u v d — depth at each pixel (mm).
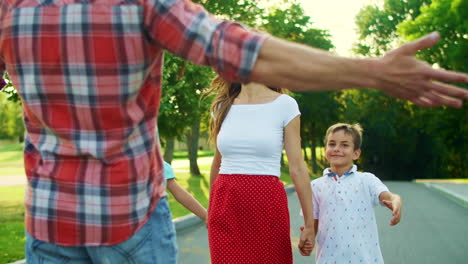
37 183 1638
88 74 1521
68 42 1520
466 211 14805
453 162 57219
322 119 50750
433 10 38219
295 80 1391
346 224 4078
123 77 1526
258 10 23156
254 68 1399
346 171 4195
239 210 3279
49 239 1631
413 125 52469
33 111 1599
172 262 1812
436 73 1316
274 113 3326
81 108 1546
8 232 8391
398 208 3812
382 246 8594
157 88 1658
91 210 1589
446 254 7957
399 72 1335
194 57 1469
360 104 54562
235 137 3297
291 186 22641
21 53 1570
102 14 1501
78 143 1571
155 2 1482
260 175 3268
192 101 18734
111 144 1571
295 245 8383
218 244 3334
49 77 1546
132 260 1685
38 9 1549
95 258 1640
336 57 1370
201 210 3791
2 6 1617
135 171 1613
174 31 1470
